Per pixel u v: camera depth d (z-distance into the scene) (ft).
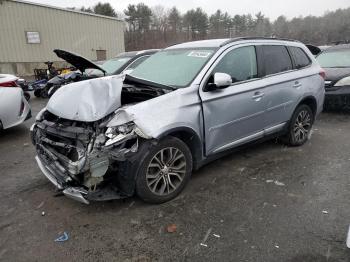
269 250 9.45
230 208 11.76
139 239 10.14
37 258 9.40
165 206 11.96
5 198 12.91
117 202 12.31
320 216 11.12
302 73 17.66
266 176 14.42
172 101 11.89
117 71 26.94
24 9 74.54
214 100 13.07
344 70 26.27
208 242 9.89
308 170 15.03
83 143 10.94
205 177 14.35
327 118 25.40
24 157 17.76
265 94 15.28
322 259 9.03
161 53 16.33
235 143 14.48
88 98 11.62
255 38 15.83
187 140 12.70
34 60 77.82
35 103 36.60
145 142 11.17
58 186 11.46
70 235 10.41
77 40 85.61
